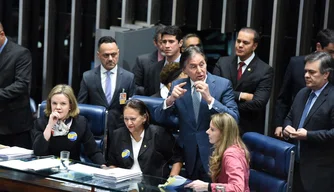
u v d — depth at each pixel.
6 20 20.19
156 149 12.41
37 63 20.23
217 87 12.43
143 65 15.88
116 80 15.29
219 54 18.17
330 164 12.91
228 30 17.39
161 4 18.61
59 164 11.77
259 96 14.29
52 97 12.83
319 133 12.65
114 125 15.03
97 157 13.06
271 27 17.28
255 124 14.56
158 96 14.30
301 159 13.13
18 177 11.36
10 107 16.11
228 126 10.91
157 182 10.98
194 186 10.62
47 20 19.36
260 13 17.34
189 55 12.05
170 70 13.90
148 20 18.14
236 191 10.39
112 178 10.92
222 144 10.91
